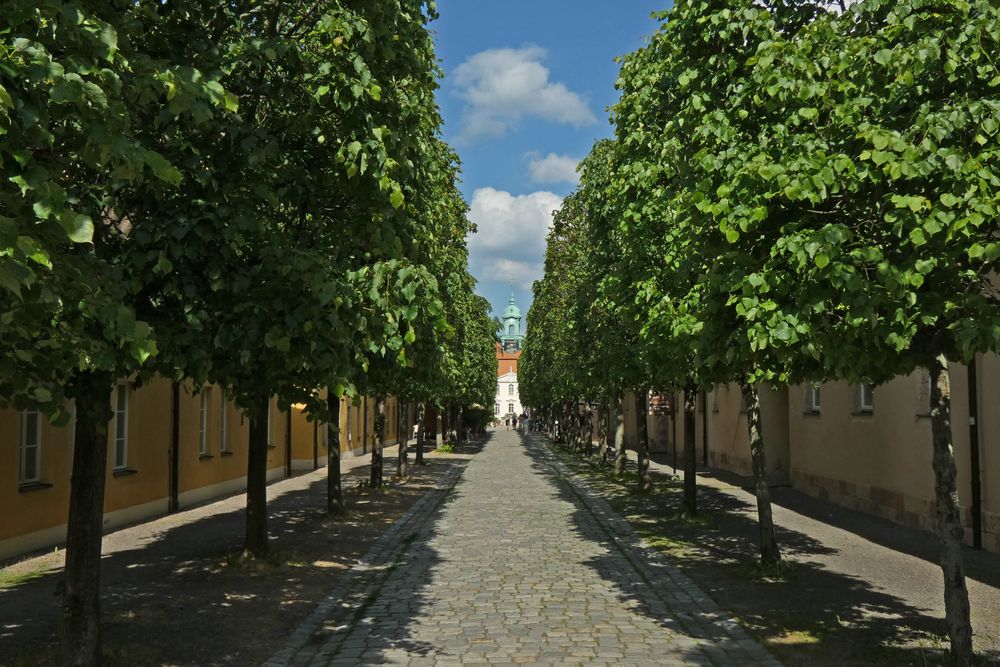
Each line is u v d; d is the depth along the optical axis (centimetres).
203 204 529
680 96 917
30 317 354
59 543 1268
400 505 1802
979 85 520
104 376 532
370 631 754
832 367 537
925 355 552
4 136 300
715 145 696
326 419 664
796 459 1934
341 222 679
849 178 493
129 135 453
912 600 828
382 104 657
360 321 562
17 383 405
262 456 1074
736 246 565
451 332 606
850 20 629
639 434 2003
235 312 546
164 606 815
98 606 594
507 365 17100
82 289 382
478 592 927
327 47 596
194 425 1805
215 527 1414
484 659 655
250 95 627
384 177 588
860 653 636
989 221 471
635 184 1065
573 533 1396
